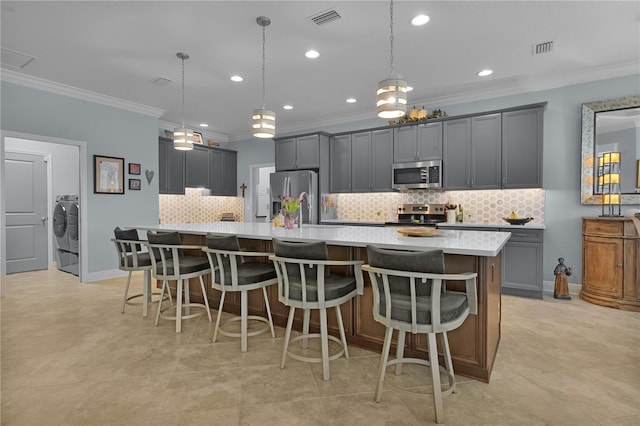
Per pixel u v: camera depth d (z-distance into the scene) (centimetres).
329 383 195
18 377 202
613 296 340
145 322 296
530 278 378
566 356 229
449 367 187
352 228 327
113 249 482
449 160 453
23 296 382
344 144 550
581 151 385
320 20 280
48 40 313
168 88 439
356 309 241
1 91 382
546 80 403
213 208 716
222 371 209
